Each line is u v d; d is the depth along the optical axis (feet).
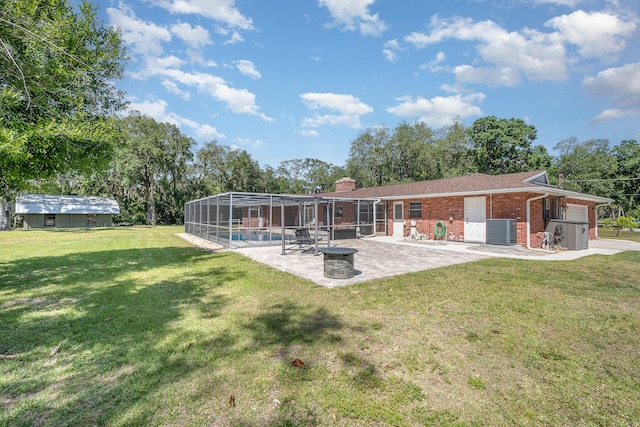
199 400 7.87
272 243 46.42
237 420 7.14
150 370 9.30
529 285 19.61
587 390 8.39
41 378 8.84
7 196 23.30
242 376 8.98
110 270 25.04
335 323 13.12
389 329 12.50
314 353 10.43
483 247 37.99
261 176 144.25
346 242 47.50
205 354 10.30
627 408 7.64
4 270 25.09
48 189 27.43
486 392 8.29
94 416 7.23
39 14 20.26
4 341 11.32
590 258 30.60
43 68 19.77
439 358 10.13
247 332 12.16
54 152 20.76
